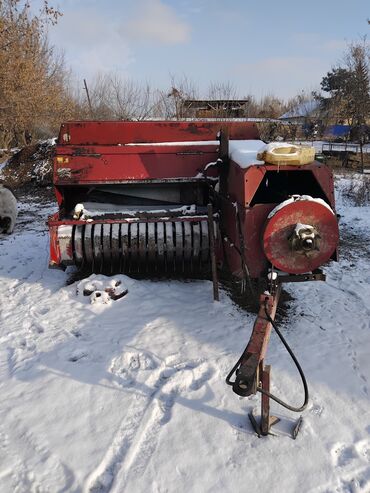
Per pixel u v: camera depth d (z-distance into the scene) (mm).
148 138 5352
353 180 13242
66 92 22078
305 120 29141
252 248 3811
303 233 3279
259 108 25312
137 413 3027
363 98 21531
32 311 4523
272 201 4531
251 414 2990
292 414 3035
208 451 2713
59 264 4961
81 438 2793
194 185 5434
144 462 2629
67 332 4078
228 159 4617
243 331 4102
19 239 7559
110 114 18766
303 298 5000
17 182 13141
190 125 5359
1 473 2551
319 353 3811
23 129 20656
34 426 2896
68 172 4957
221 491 2449
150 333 4031
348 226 8672
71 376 3416
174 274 5441
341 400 3197
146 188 5488
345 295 5156
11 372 3492
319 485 2492
